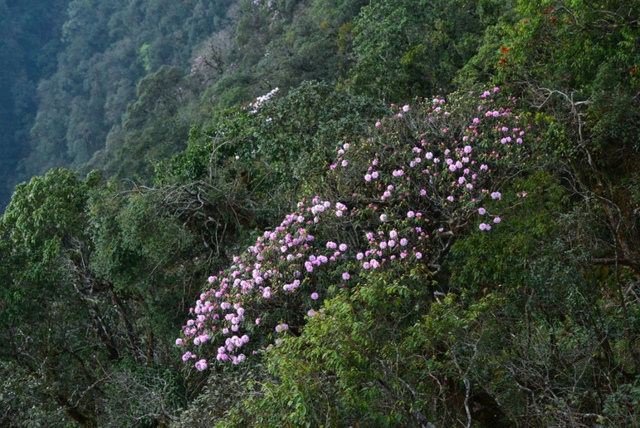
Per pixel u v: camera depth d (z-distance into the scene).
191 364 10.02
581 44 10.59
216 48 71.06
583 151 10.07
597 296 7.18
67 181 12.84
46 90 101.06
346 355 5.63
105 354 13.50
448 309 6.21
